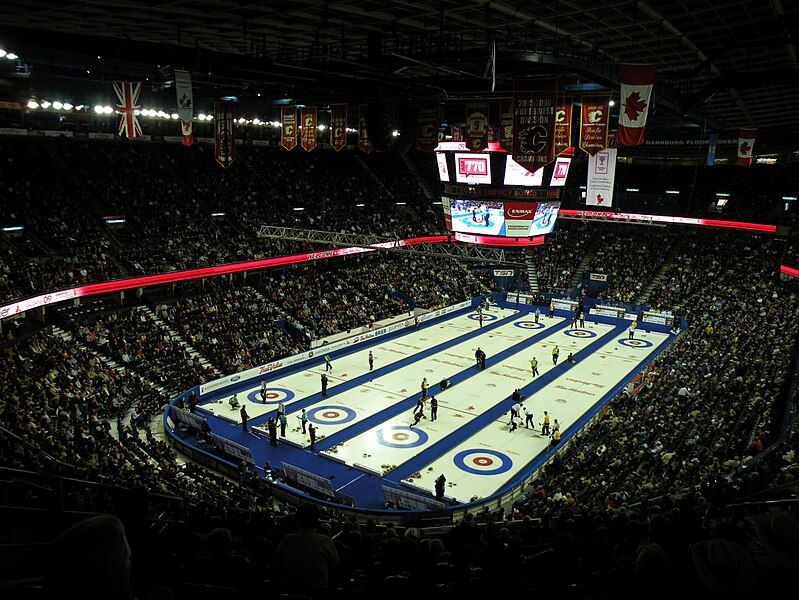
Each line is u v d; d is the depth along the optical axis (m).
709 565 3.90
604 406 34.94
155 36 24.38
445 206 38.41
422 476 27.42
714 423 25.38
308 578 5.02
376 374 41.47
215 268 45.59
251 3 18.48
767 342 38.50
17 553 6.97
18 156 45.09
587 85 28.08
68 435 22.30
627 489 20.36
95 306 39.91
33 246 39.69
